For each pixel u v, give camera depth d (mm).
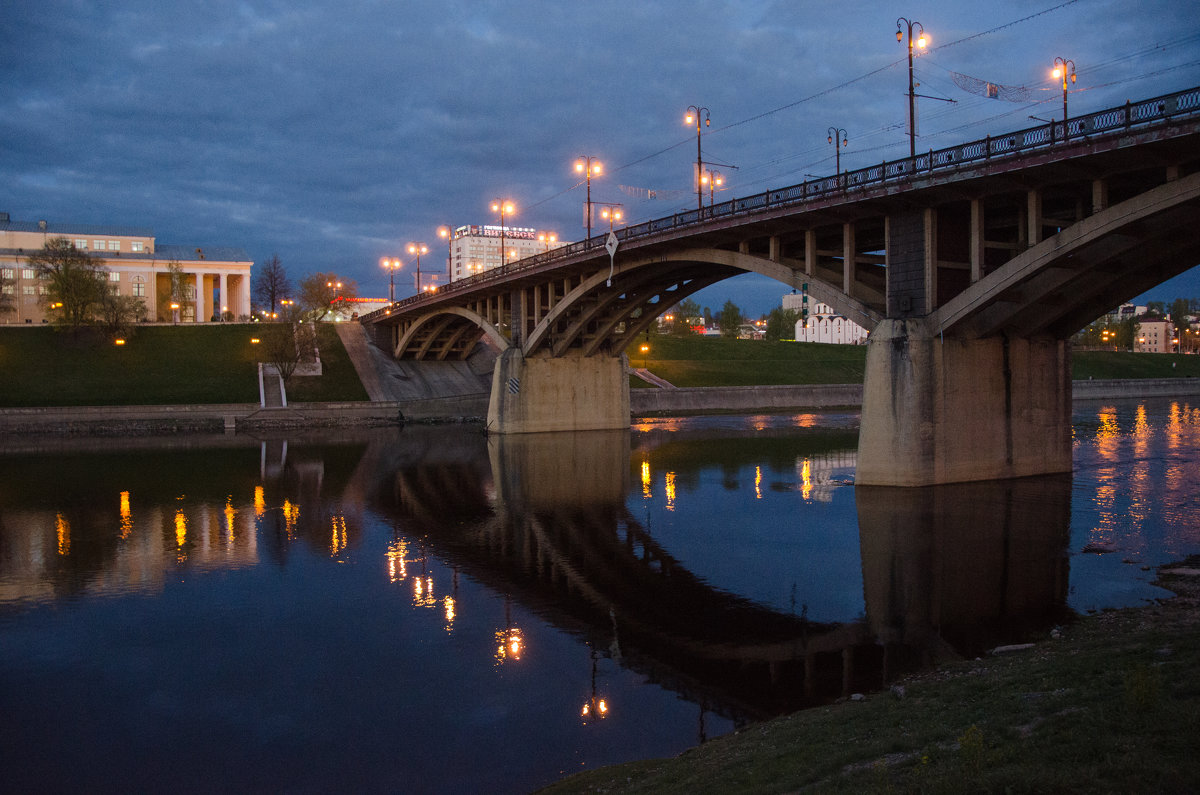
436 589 23172
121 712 15391
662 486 40000
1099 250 30094
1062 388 37750
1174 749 7312
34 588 23844
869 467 35031
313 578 24578
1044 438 37219
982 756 7684
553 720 14539
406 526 31922
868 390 35000
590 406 68875
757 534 28891
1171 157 25766
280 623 20438
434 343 95938
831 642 17969
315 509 35719
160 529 31797
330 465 49938
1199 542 24734
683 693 15438
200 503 37344
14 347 81812
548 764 12961
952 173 30203
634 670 16766
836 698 14570
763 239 43188
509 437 64000
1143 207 25953
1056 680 10977
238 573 25250
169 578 24781
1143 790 6598
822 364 111312
